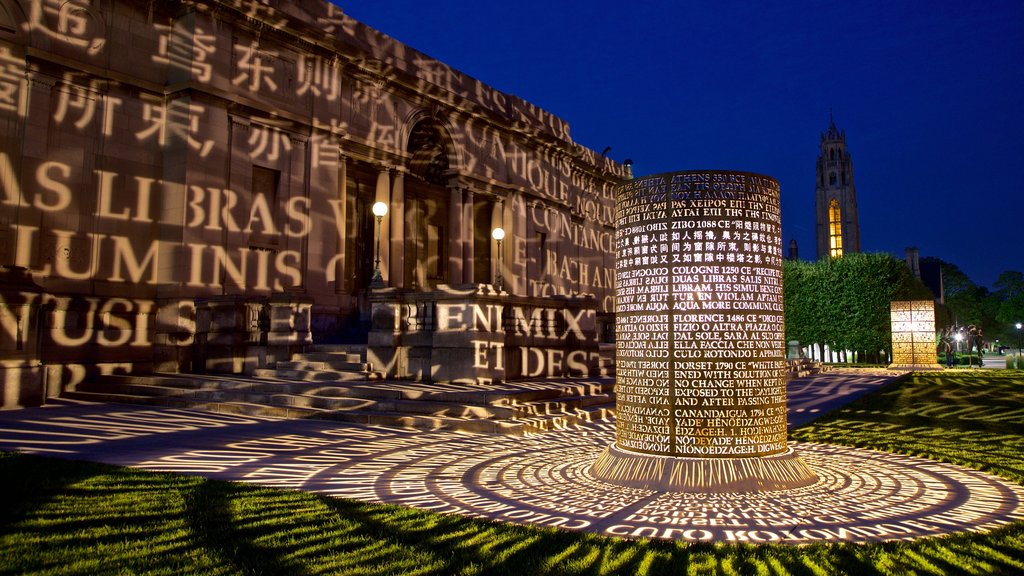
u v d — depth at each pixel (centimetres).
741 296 687
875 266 4394
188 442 951
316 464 791
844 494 636
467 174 3012
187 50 1950
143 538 479
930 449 911
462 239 2964
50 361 1669
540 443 977
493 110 3142
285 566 422
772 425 689
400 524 520
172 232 1903
